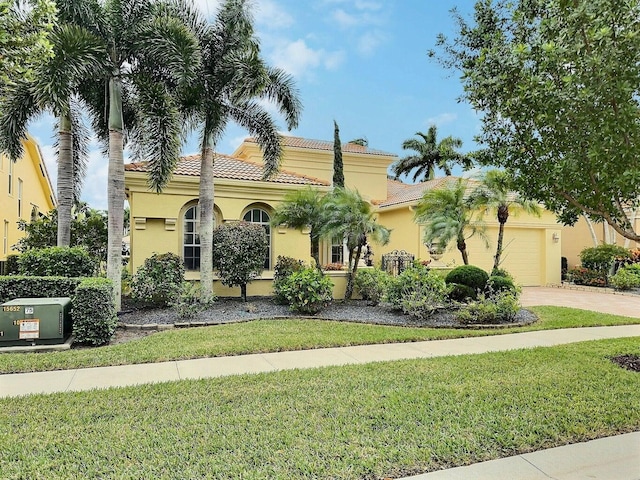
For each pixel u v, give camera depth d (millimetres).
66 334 8820
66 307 8734
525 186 6121
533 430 4688
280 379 6410
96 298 8562
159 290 11945
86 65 10188
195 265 15086
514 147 6000
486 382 6277
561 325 11117
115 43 11297
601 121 4996
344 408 5254
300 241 16266
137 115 11625
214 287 14445
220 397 5625
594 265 22203
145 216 14258
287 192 15312
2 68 7000
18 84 10180
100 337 8547
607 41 4793
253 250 13461
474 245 21688
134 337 9469
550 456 4172
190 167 15641
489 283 13141
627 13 4742
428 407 5301
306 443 4336
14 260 15102
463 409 5242
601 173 5148
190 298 11523
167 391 5844
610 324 11375
